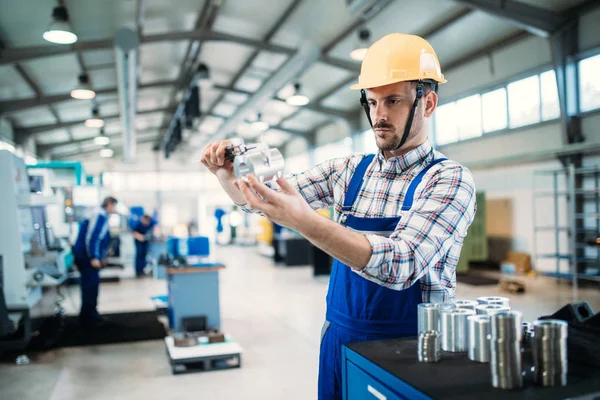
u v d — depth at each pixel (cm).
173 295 490
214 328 486
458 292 707
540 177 837
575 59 738
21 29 759
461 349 109
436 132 1088
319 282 873
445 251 109
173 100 1512
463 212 110
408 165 127
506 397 82
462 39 884
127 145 1667
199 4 836
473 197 114
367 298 126
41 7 696
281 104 1449
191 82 1158
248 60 1135
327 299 141
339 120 1434
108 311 651
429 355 101
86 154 2166
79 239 547
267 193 89
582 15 724
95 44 845
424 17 810
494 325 87
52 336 493
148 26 898
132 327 549
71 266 849
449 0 684
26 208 470
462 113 1003
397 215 126
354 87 126
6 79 961
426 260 102
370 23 846
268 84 999
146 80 1276
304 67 882
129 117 1264
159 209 2233
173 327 496
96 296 555
